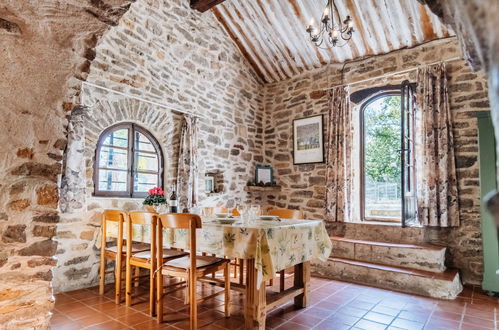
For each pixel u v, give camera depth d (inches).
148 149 172.9
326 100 208.2
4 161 60.9
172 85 180.2
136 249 133.8
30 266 63.9
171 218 101.7
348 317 108.3
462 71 162.7
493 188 134.0
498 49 13.9
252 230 91.7
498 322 104.7
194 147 182.5
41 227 65.2
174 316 107.4
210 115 200.4
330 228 193.9
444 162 157.2
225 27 214.1
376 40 184.2
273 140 233.0
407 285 138.1
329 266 161.6
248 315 96.7
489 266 134.0
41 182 65.4
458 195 158.1
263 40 211.0
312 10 180.2
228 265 109.0
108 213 128.9
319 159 206.5
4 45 58.3
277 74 231.1
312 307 117.8
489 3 14.1
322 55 205.5
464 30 22.8
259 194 229.1
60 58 65.0
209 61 203.3
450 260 156.6
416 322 104.5
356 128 200.1
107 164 155.0
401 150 157.3
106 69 150.7
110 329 96.7
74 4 59.4
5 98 60.3
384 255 157.1
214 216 130.4
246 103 226.8
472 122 157.6
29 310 63.6
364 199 196.1
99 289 135.6
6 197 61.3
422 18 164.2
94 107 145.5
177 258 115.3
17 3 55.7
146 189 169.8
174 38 183.9
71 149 134.0
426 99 165.5
